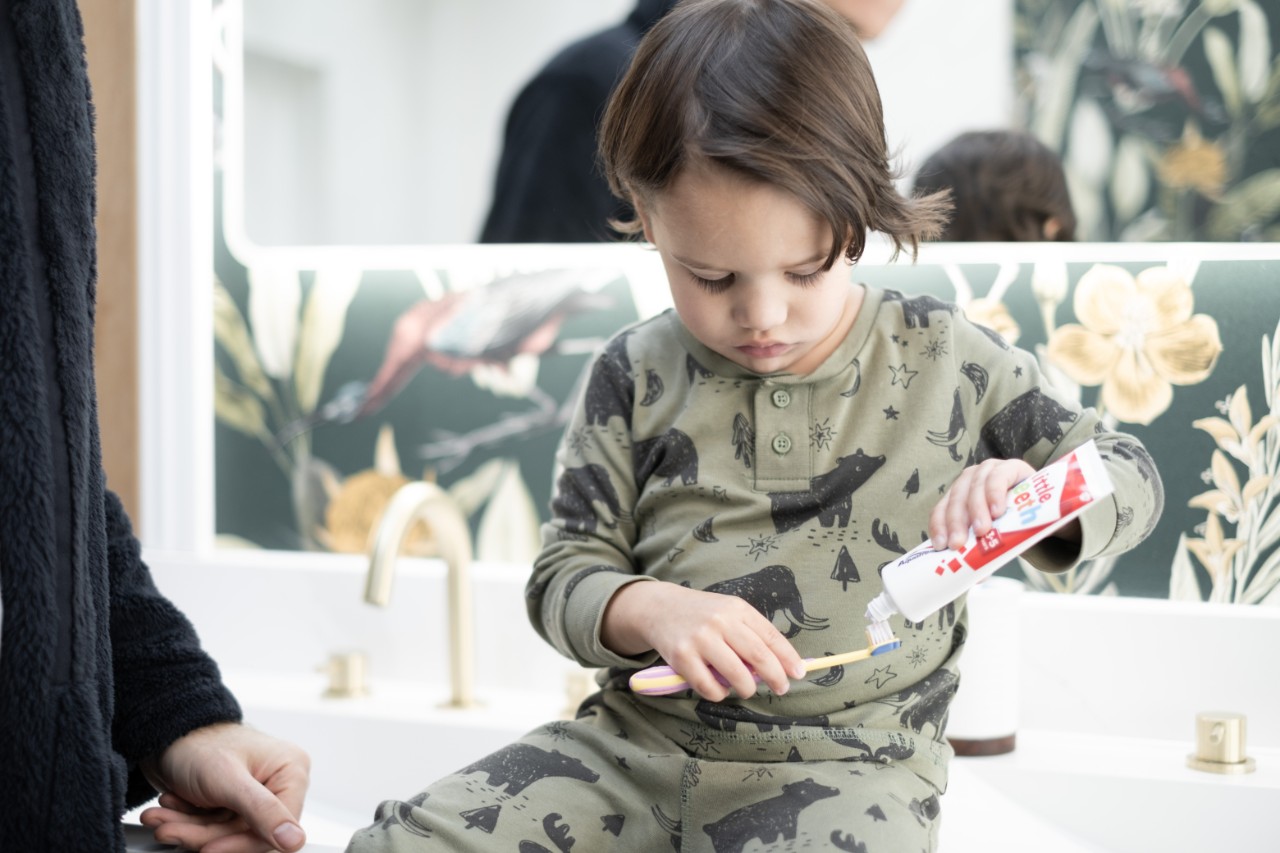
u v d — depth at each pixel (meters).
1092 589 1.09
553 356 1.24
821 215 0.70
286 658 1.26
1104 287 1.10
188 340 1.28
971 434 0.81
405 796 1.11
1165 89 1.12
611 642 0.74
